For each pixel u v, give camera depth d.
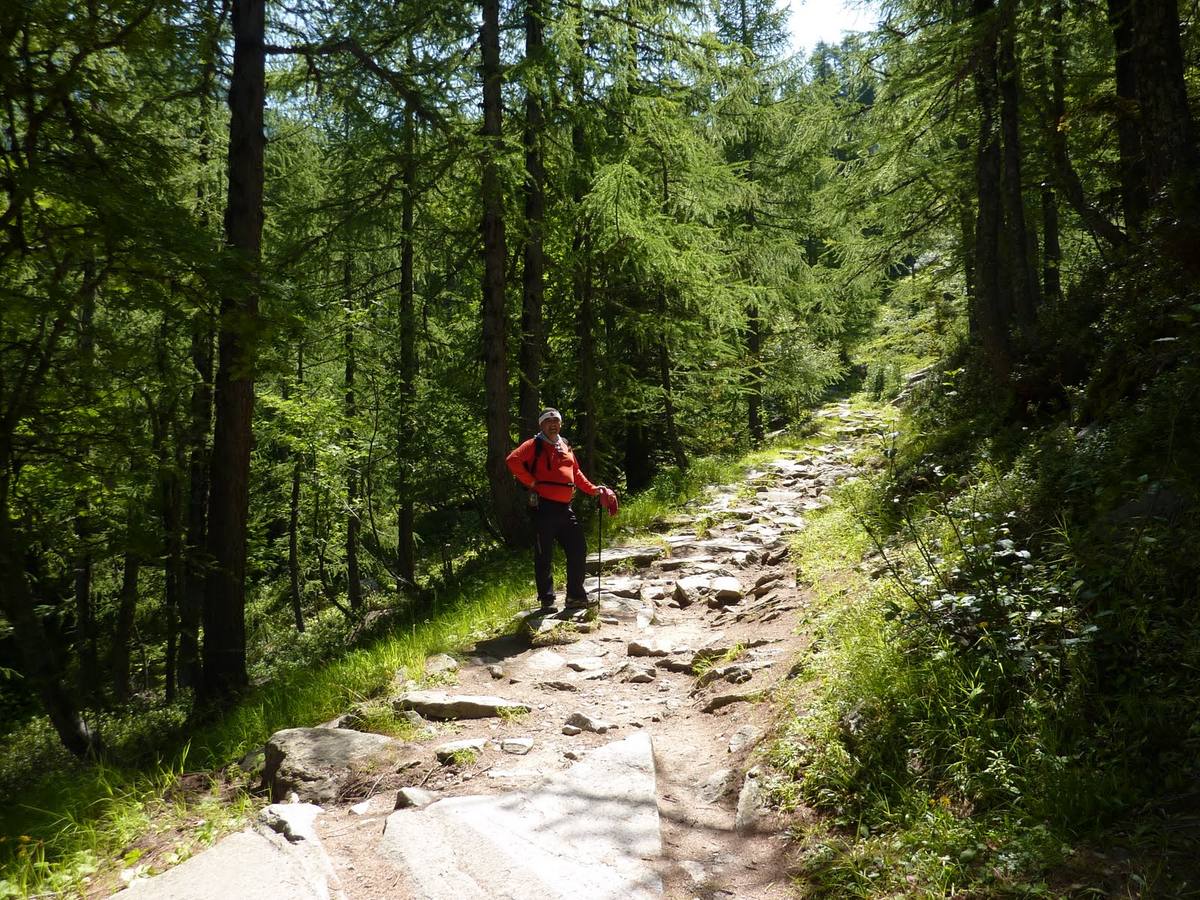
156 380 8.73
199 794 4.31
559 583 8.80
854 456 15.30
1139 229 7.20
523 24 12.88
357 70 10.15
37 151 6.53
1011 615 3.70
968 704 3.43
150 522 9.38
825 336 25.62
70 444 7.74
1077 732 3.12
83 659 11.76
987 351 9.79
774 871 3.09
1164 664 3.17
